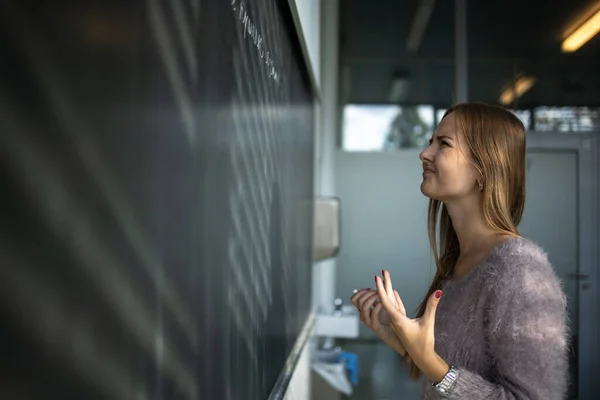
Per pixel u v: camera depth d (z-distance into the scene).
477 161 1.15
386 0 4.78
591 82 4.75
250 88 1.14
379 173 4.71
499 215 1.13
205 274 0.83
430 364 1.02
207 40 0.81
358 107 4.73
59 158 0.42
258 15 1.23
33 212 0.39
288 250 1.88
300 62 2.19
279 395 1.60
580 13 4.78
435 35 4.76
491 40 4.76
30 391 0.39
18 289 0.38
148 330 0.61
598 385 4.64
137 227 0.57
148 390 0.61
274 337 1.59
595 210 4.71
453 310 1.12
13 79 0.37
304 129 2.45
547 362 0.96
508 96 4.74
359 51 4.75
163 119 0.64
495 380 1.03
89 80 0.46
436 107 4.73
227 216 0.96
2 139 0.36
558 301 1.00
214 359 0.89
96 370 0.49
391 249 4.68
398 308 1.07
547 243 4.73
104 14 0.48
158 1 0.62
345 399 4.55
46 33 0.40
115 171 0.52
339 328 3.79
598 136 4.74
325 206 3.41
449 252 1.34
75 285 0.45
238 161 1.03
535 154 4.76
